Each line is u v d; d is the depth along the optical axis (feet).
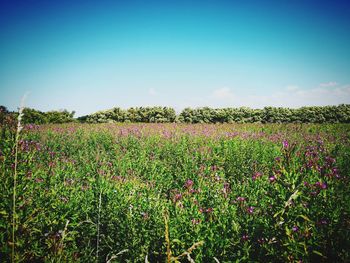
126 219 12.89
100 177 17.49
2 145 12.37
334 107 82.48
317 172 12.90
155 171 24.85
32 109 78.79
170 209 13.56
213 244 10.87
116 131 46.16
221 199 14.71
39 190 12.87
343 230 9.91
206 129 52.42
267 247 10.44
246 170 25.05
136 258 11.93
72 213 12.80
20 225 10.51
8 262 9.66
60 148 35.81
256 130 52.75
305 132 48.75
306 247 9.73
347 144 31.71
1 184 10.85
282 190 10.69
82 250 12.16
